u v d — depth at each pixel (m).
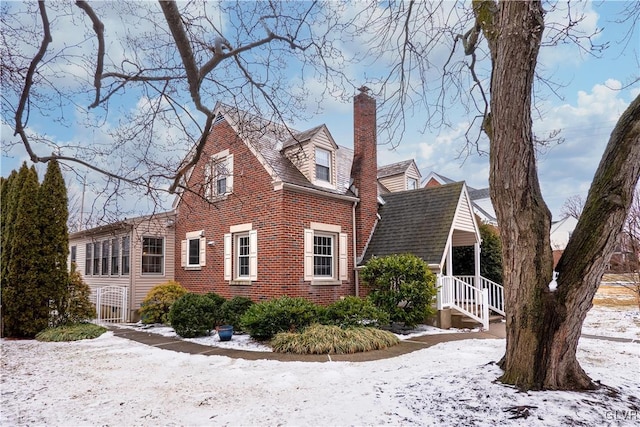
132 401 5.20
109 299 14.70
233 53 4.72
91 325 11.24
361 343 8.30
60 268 11.51
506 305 5.25
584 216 4.79
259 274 11.95
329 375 6.27
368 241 13.72
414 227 13.09
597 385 4.98
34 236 11.09
